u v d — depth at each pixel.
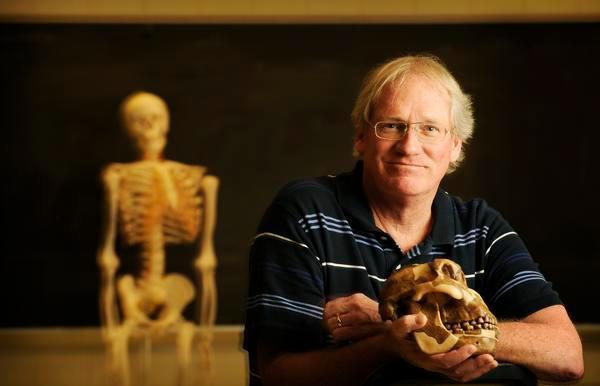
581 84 6.97
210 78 6.93
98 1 6.93
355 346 1.66
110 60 6.94
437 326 1.47
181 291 6.49
